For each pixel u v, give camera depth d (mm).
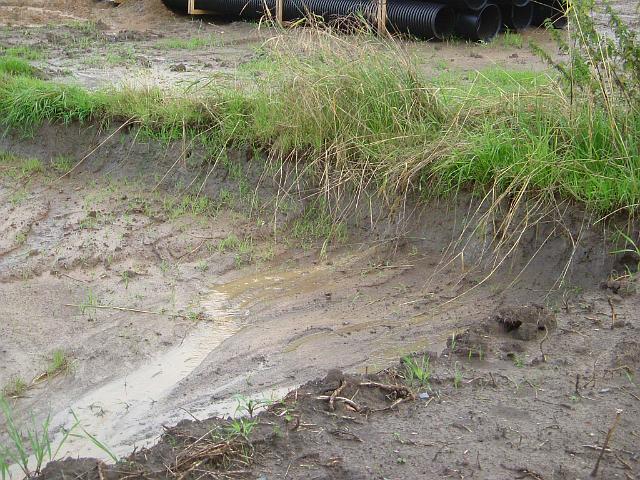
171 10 15875
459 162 7445
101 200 8297
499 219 7281
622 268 6891
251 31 14188
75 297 7125
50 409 6121
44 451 5777
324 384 5684
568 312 6320
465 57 12219
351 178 7746
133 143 8625
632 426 5316
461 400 5578
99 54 12594
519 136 7496
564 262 7055
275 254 7621
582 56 7863
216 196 8250
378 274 7336
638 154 7242
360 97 8031
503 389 5648
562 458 5000
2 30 14242
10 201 8320
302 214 7938
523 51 12695
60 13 15680
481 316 6812
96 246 7672
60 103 8953
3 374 6375
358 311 6938
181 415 6031
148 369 6441
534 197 7219
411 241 7570
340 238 7738
